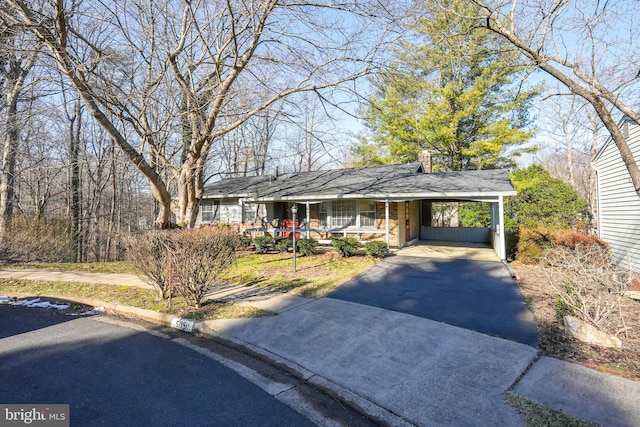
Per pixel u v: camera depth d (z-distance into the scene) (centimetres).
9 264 1166
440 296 654
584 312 474
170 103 1070
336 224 1452
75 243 1664
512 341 433
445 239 1689
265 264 1040
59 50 734
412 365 378
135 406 307
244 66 934
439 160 2269
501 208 1013
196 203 1184
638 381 332
